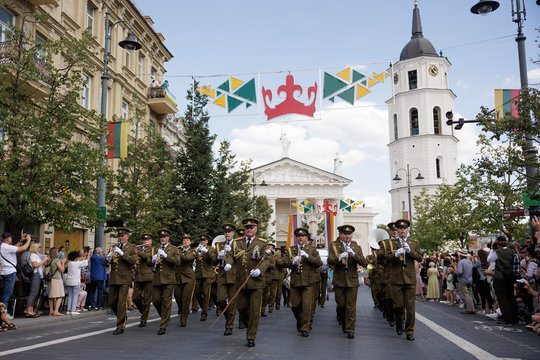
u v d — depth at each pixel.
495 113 16.69
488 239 25.58
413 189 61.94
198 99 29.34
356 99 16.33
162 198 22.47
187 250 12.68
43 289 14.92
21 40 15.60
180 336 10.39
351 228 10.77
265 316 15.34
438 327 12.23
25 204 14.57
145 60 32.41
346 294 10.52
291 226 41.53
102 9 26.36
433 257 25.06
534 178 15.23
